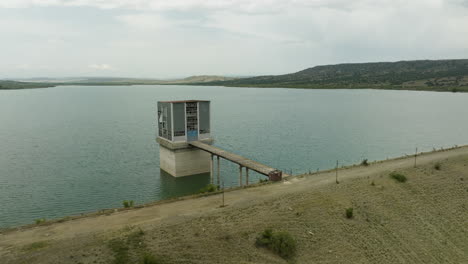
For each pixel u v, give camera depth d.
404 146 82.38
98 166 64.81
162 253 25.22
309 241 29.06
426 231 33.94
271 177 41.72
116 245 25.62
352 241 30.23
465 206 39.09
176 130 58.03
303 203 34.38
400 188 40.47
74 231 28.36
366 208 35.31
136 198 48.06
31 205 44.97
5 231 28.72
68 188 52.03
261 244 27.48
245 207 32.75
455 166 48.34
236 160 49.00
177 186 53.69
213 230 28.45
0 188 51.62
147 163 67.75
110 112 161.25
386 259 29.16
